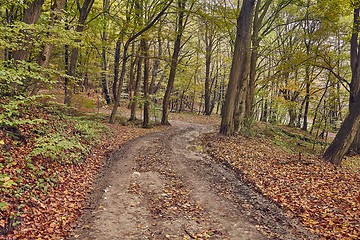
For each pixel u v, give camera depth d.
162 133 19.05
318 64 15.24
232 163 10.65
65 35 8.79
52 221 5.39
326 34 15.51
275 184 8.47
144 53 20.72
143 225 5.71
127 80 35.81
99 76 26.12
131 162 10.49
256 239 5.38
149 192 7.57
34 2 9.68
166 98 23.70
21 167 6.68
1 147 6.91
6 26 7.70
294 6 20.50
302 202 7.16
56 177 7.26
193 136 18.38
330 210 6.65
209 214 6.45
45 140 8.01
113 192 7.42
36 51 10.50
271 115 30.55
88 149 10.62
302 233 5.69
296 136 22.31
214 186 8.42
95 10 18.47
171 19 23.20
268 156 12.10
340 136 11.74
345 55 17.33
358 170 11.77
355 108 11.45
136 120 22.95
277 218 6.39
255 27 18.28
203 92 42.94
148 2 19.42
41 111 11.16
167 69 30.44
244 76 16.75
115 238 5.14
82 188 7.44
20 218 5.02
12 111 6.95
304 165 10.62
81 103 18.47
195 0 17.28
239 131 17.30
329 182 8.68
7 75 6.93
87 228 5.45
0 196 5.27
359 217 6.21
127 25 17.45
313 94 21.05
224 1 20.50
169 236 5.30
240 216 6.43
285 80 21.75
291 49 17.62
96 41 19.20
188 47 33.31
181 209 6.62
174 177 8.99
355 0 12.37
